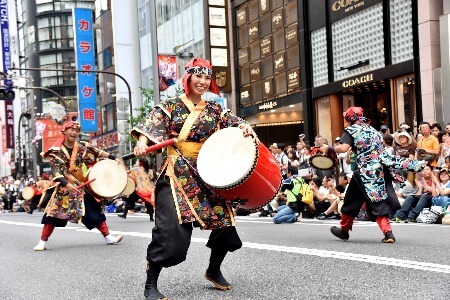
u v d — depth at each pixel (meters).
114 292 5.00
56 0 77.88
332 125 21.33
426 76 17.14
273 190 4.39
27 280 5.88
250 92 25.78
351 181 7.67
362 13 19.83
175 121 4.50
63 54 77.38
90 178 8.45
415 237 7.84
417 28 17.58
